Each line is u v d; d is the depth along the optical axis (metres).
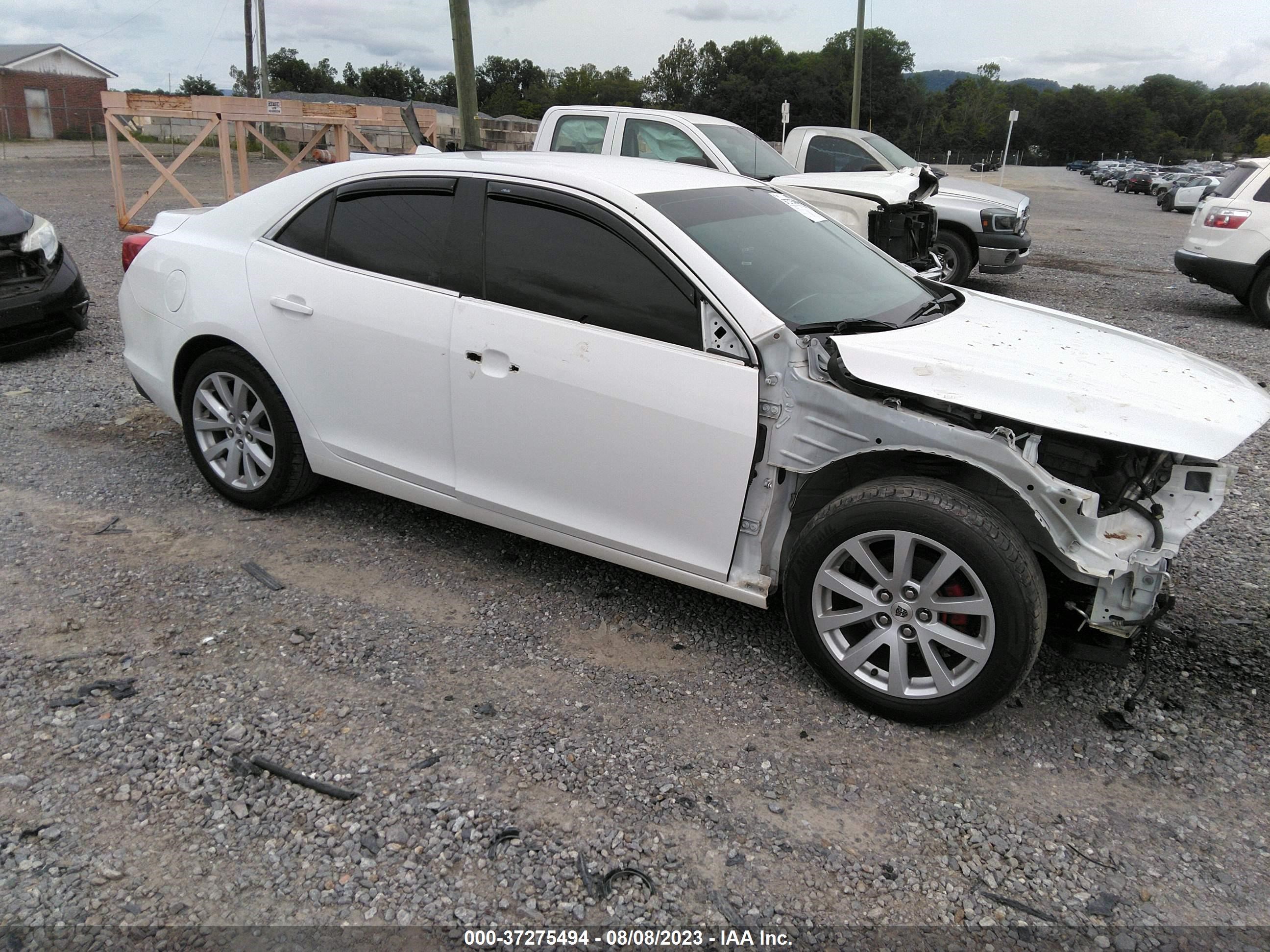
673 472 3.23
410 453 3.88
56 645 3.30
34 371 6.57
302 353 4.00
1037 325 3.60
